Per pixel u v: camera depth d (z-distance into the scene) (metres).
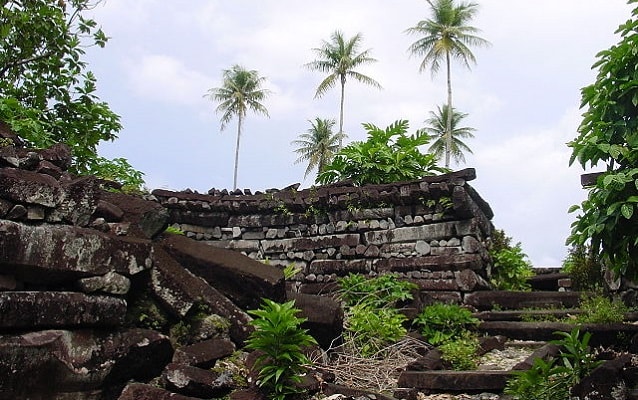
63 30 7.57
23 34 7.37
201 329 4.80
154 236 5.27
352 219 9.70
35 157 4.35
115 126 8.33
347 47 37.03
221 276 5.27
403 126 11.20
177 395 4.21
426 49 34.78
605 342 6.38
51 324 3.88
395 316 7.30
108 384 4.15
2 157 4.13
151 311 4.69
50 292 3.91
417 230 9.18
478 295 8.45
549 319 7.54
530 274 11.08
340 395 4.87
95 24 7.93
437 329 7.36
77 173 7.47
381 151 10.61
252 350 4.95
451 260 8.74
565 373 4.80
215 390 4.40
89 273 4.14
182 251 5.27
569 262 10.99
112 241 4.33
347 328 6.54
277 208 10.30
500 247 10.57
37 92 7.85
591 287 9.12
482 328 7.31
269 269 5.49
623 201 4.51
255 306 5.28
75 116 8.09
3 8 7.05
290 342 4.71
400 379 5.48
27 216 3.88
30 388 3.70
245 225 10.56
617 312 6.73
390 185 9.42
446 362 6.07
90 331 4.12
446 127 40.38
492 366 6.12
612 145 4.63
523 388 4.66
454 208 8.77
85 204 4.32
